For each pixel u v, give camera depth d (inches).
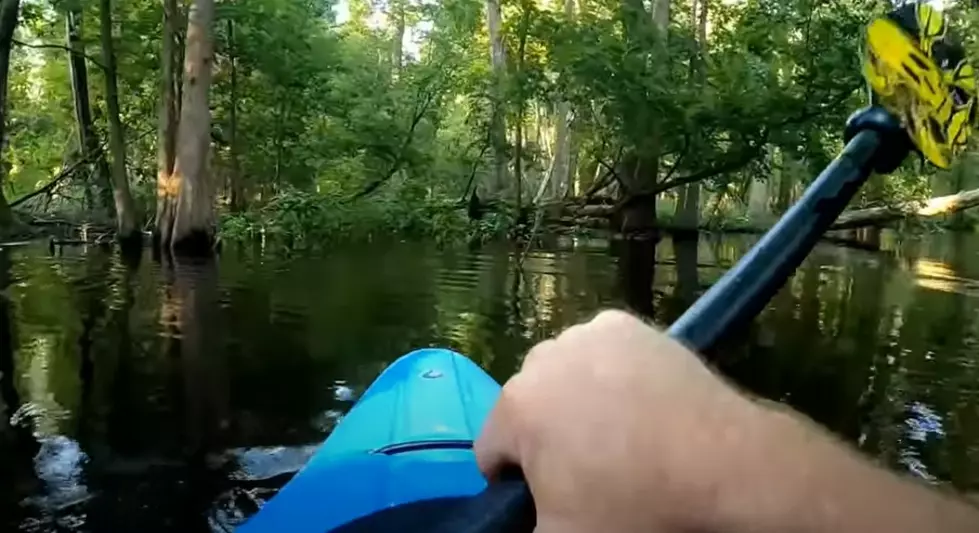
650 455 11.5
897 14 26.6
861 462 11.6
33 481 106.6
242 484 107.2
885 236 604.7
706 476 11.1
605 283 287.3
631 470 11.5
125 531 94.6
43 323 203.0
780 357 175.3
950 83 26.6
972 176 595.8
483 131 520.1
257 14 488.1
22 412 133.3
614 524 11.5
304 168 590.6
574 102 466.9
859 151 27.1
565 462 12.1
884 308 242.1
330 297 245.3
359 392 145.5
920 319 224.1
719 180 524.7
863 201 502.0
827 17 426.6
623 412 12.1
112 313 217.0
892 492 11.1
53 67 660.7
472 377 102.6
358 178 564.4
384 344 181.5
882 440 125.7
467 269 321.7
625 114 447.2
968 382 156.8
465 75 553.6
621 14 459.5
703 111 430.0
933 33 26.7
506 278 295.0
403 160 549.3
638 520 11.3
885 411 139.6
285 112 565.0
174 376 155.3
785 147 442.3
